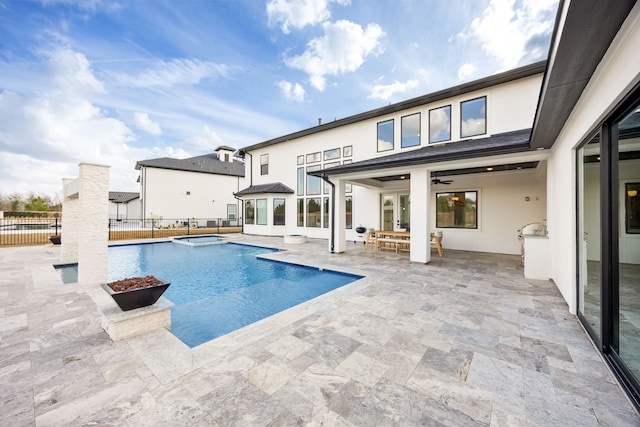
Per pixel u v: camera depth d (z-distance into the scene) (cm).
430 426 172
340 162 1291
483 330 316
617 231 253
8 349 269
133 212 2647
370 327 323
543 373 230
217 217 2417
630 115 235
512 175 877
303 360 249
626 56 204
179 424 171
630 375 206
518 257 817
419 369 236
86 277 498
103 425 170
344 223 923
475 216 947
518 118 830
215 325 386
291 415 180
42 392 202
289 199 1530
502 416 181
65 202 727
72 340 288
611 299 251
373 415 181
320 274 677
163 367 237
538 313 367
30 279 552
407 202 1106
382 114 1134
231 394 201
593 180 312
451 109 955
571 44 221
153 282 331
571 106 341
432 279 553
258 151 1728
